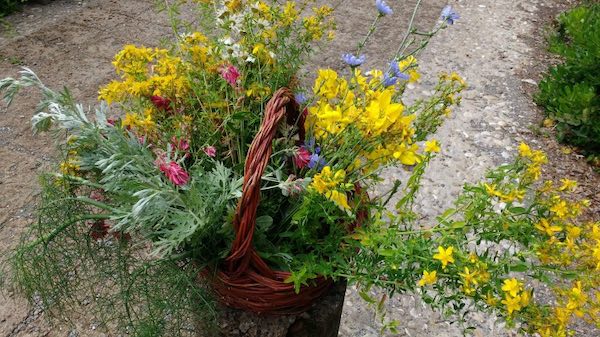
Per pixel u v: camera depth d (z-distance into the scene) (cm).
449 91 158
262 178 122
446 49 417
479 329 224
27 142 280
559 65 374
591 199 298
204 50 139
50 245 136
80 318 195
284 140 134
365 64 377
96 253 141
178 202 117
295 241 134
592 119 327
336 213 132
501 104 363
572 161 324
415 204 278
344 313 227
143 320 132
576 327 228
